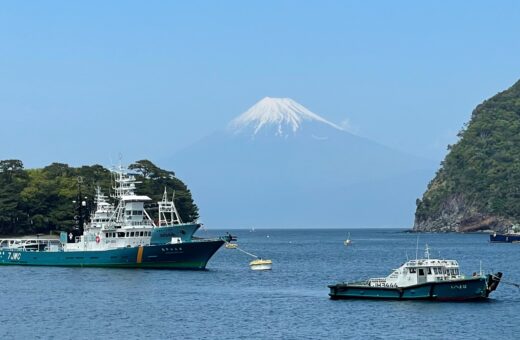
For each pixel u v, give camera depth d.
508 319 148.50
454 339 133.62
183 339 133.88
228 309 163.50
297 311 159.50
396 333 137.88
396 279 171.50
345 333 138.25
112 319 152.12
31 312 160.50
